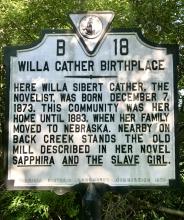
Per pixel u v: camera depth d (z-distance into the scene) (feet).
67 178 11.96
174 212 16.88
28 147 12.07
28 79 12.29
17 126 12.14
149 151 12.00
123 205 15.89
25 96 12.24
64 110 12.18
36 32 17.31
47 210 16.12
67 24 17.20
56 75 12.30
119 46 12.35
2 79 17.40
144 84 12.23
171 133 12.05
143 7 17.08
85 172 11.96
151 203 17.15
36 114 12.17
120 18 16.70
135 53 12.33
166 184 11.89
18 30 17.33
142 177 11.93
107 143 12.05
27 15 17.21
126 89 12.23
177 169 11.92
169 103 12.16
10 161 12.02
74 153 12.03
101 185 11.91
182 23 17.85
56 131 12.12
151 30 17.20
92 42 12.38
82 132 12.10
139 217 16.69
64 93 12.24
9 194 16.60
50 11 17.29
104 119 12.14
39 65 12.32
